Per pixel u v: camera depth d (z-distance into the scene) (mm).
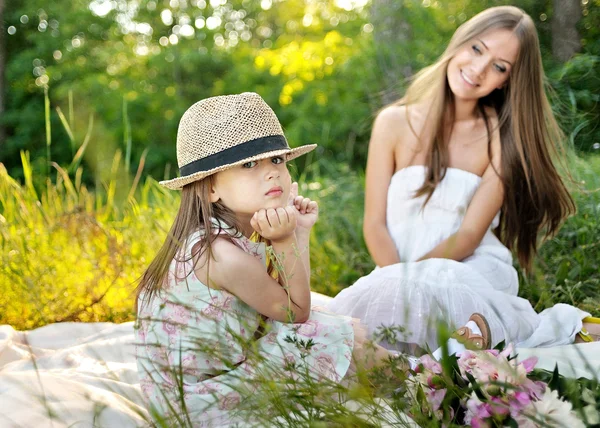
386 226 2854
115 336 2771
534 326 2496
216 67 13859
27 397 1904
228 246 1979
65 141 12625
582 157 4340
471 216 2701
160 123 12867
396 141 2875
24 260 3258
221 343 1781
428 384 1687
